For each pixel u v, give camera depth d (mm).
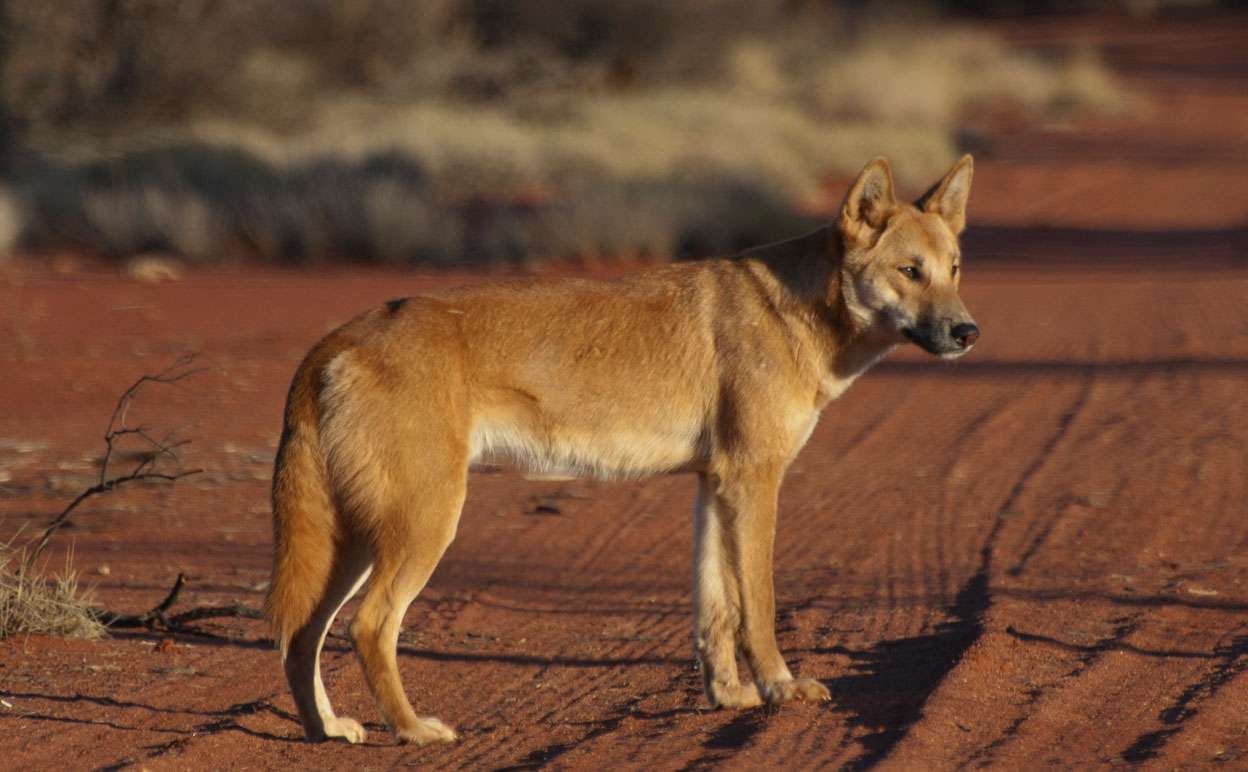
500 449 24391
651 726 23562
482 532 37219
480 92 136000
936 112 143000
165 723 23828
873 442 46500
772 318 24891
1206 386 52125
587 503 40312
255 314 67438
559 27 144500
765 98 142000
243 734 23125
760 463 24469
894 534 35969
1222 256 83438
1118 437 45281
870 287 25172
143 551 34781
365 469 22547
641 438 24641
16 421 47719
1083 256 85750
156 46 115875
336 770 21688
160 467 42594
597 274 79250
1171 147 134500
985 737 22141
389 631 22547
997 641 26547
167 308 68875
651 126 120562
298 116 121938
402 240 83438
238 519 37812
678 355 24625
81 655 27500
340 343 23328
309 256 83688
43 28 112062
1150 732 22391
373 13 133375
